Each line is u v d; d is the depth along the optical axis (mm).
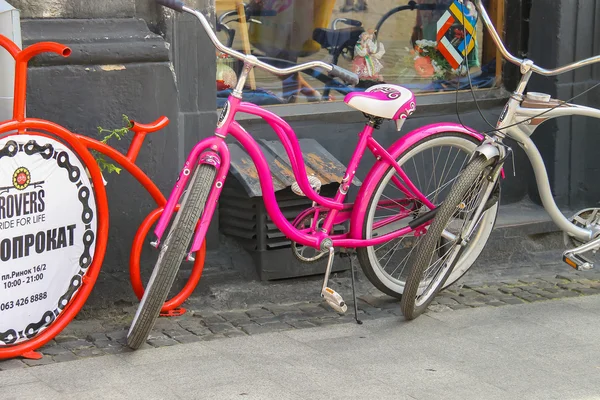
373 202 4332
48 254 3744
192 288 4387
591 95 5629
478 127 5680
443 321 4328
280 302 4637
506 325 4277
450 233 4352
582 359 3859
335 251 4781
